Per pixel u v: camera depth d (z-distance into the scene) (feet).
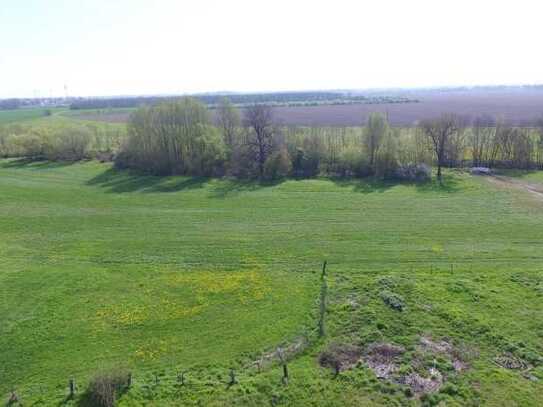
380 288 116.16
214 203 200.75
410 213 180.45
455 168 252.21
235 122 273.75
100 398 79.25
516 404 77.25
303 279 124.67
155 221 178.60
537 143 262.47
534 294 112.06
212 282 124.16
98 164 284.20
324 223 171.94
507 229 160.04
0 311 110.01
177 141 262.67
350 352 91.71
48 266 136.26
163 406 78.74
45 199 211.41
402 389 81.51
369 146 246.06
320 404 78.89
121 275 129.80
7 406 79.25
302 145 257.96
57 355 93.66
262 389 82.28
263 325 102.73
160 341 97.71
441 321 101.04
